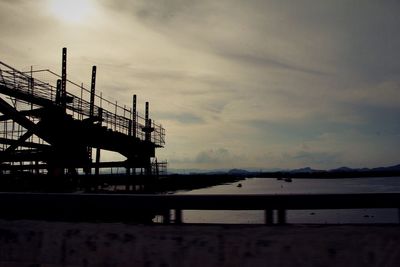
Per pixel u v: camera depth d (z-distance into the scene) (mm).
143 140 41625
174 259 4145
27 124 23109
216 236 4152
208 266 4078
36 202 4617
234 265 4039
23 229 4516
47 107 24031
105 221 4504
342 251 3928
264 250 4031
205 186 138625
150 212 4500
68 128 25406
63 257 4336
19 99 22125
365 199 4211
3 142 23047
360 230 4027
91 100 32312
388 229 3988
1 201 4711
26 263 4391
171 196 4375
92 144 30828
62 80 26625
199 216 15727
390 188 125062
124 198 4438
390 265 3840
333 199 4227
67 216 4559
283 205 4273
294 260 3965
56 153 24969
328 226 4141
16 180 24375
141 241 4242
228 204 4309
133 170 39375
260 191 107312
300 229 4125
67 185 26203
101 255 4273
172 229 4273
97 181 32594
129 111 37375
